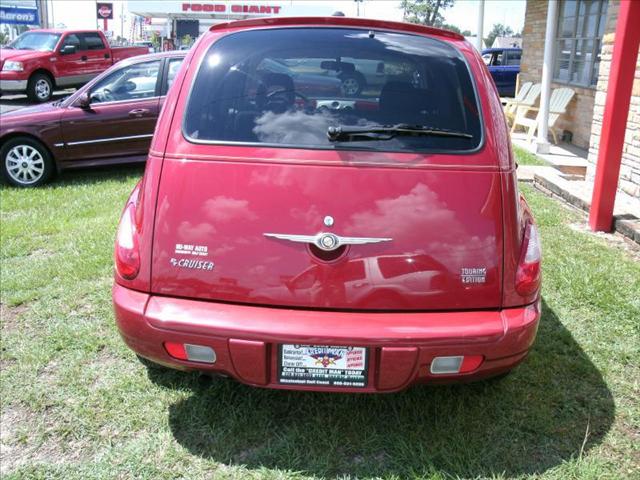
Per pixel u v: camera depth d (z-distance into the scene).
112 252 4.81
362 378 2.31
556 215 5.83
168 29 30.17
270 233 2.33
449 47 2.77
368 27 2.83
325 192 2.35
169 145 2.48
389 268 2.31
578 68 10.74
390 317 2.30
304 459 2.50
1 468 2.46
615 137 5.15
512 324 2.33
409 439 2.62
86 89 7.64
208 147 2.45
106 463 2.48
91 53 17.00
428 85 2.63
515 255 2.41
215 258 2.35
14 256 4.82
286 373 2.32
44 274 4.38
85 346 3.38
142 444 2.59
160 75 7.91
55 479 2.39
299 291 2.32
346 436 2.65
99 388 2.99
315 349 2.28
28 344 3.41
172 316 2.32
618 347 3.34
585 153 9.64
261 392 2.95
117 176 7.97
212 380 3.05
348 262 2.31
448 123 2.53
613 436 2.64
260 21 2.80
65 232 5.42
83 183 7.55
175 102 2.57
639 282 4.12
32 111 7.50
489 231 2.37
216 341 2.29
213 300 2.37
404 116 2.56
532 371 3.12
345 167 2.38
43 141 7.34
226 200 2.37
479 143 2.47
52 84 16.20
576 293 3.94
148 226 2.42
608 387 2.99
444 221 2.34
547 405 2.84
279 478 2.39
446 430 2.67
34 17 29.67
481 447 2.56
